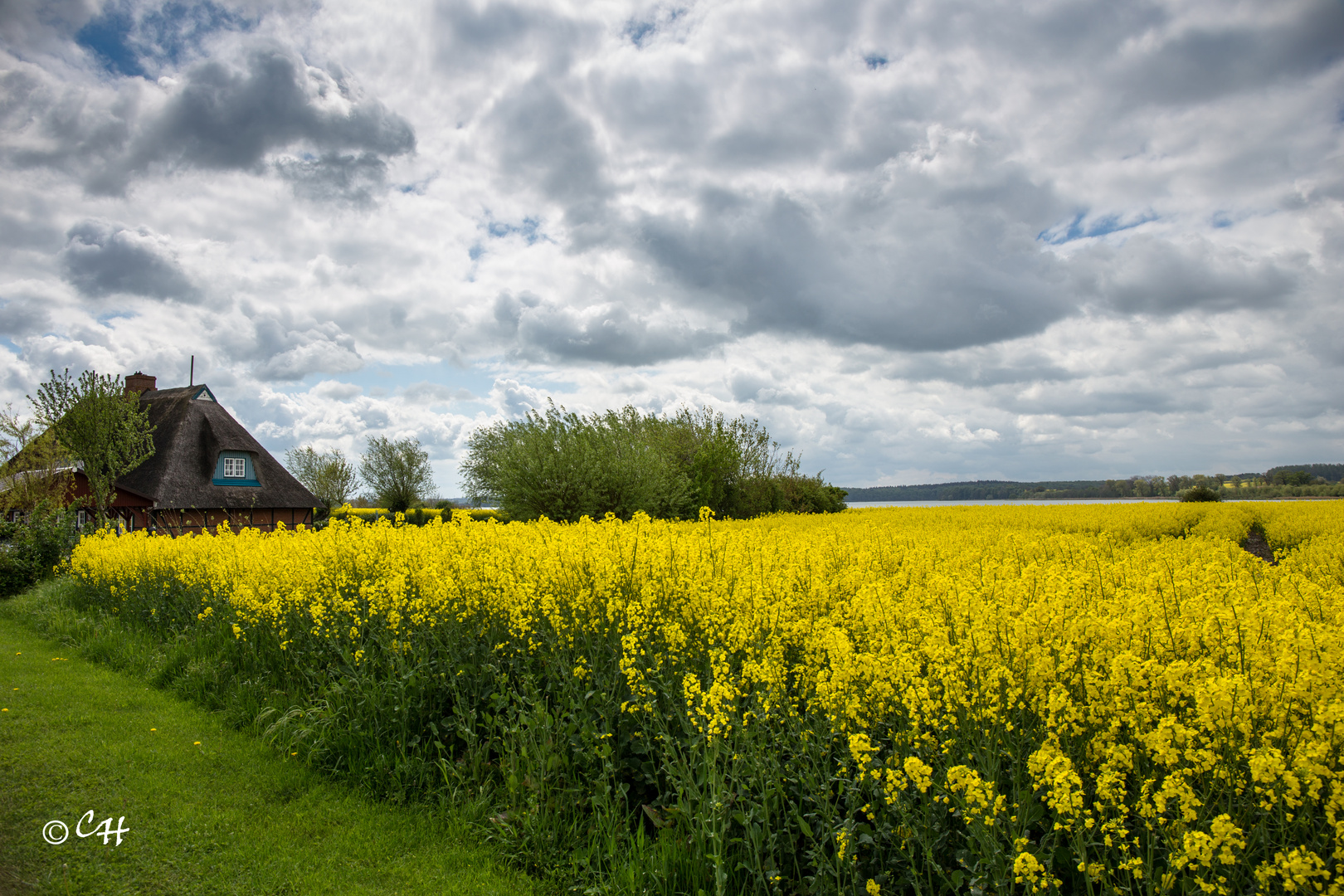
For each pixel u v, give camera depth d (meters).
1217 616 4.20
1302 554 9.15
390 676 5.79
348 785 5.15
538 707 4.91
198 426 27.97
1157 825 2.85
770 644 5.00
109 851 4.27
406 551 8.34
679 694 4.80
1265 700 3.29
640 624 5.43
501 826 4.35
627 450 23.59
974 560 8.79
